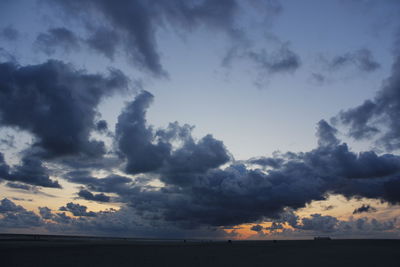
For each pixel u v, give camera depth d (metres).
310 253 73.25
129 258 61.66
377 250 81.94
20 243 126.25
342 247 96.19
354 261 54.34
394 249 85.50
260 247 104.44
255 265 49.69
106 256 66.25
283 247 101.12
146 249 92.94
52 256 66.19
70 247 102.44
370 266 47.62
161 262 54.16
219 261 55.84
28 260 57.81
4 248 93.81
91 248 96.75
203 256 66.62
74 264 51.44
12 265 50.56
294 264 50.75
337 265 48.88
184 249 94.38
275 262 53.78
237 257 64.00
